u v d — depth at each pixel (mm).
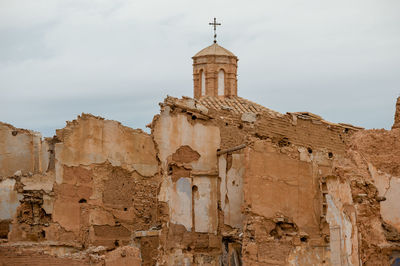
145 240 51562
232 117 49000
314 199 43781
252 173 43219
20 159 55375
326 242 42906
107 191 52719
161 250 46250
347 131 51938
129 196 53562
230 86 59156
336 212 42531
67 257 41844
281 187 43531
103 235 52188
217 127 48406
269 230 43219
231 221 48031
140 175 54250
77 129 52312
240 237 46438
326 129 51094
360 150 43750
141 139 54531
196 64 60000
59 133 52969
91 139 52562
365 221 41469
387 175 43188
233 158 48406
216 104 53812
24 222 51875
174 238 46656
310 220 43531
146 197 54281
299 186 43781
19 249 42906
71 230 51438
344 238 41906
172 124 47219
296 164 43938
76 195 51781
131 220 53281
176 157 47219
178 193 47062
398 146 43812
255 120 48938
